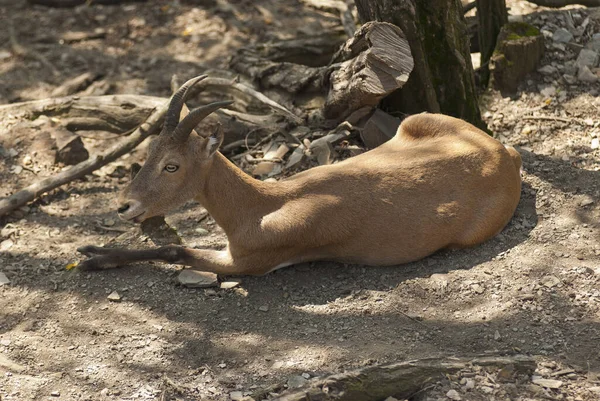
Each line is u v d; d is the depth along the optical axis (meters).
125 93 11.81
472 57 11.34
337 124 9.78
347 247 7.61
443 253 7.78
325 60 11.55
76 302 7.50
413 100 9.38
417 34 9.02
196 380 6.41
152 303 7.43
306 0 14.10
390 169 7.73
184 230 8.64
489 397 5.86
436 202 7.62
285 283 7.62
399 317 6.94
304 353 6.60
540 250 7.54
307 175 7.77
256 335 6.91
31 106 10.70
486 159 7.85
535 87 9.91
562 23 10.60
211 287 7.61
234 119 10.03
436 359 6.18
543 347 6.37
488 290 7.11
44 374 6.54
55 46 13.11
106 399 6.22
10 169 9.76
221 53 12.72
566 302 6.84
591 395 5.82
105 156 9.59
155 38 13.30
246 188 7.49
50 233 8.71
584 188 8.34
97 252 7.93
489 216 7.71
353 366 6.34
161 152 7.21
